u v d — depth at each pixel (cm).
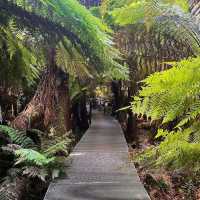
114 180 628
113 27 629
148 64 572
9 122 851
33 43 446
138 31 531
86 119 1952
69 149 1065
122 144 1162
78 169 728
